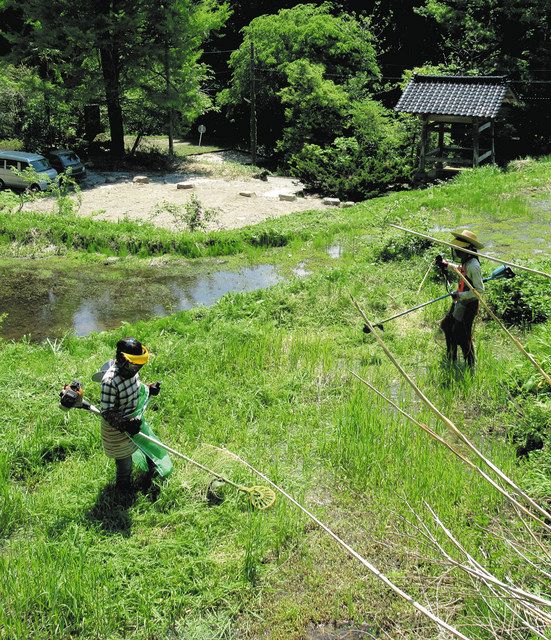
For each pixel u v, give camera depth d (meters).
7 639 4.43
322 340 9.64
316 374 8.55
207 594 4.86
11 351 9.68
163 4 28.69
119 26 26.94
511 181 21.19
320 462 6.50
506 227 16.27
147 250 16.23
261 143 35.19
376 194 23.53
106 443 5.74
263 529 5.46
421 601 4.66
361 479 6.15
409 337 9.58
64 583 4.79
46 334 11.66
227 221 19.23
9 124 32.22
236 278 14.38
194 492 6.02
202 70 30.95
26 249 16.45
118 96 29.16
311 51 32.25
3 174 22.92
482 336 9.48
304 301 11.29
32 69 31.97
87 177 26.08
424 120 25.11
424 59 37.47
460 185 21.30
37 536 5.45
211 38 40.38
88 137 32.22
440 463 6.18
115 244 16.50
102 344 10.07
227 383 8.15
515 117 30.92
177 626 4.66
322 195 23.83
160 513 5.77
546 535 4.92
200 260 15.70
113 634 4.56
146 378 8.41
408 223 14.78
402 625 4.55
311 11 33.06
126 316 12.48
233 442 6.89
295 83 28.84
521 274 10.26
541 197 19.33
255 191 24.03
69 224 17.39
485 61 32.19
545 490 5.58
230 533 5.52
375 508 5.74
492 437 6.82
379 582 4.89
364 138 26.47
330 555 5.21
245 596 4.88
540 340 8.31
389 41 37.94
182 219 17.83
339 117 29.05
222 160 32.56
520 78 31.41
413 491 5.80
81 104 28.94
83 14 27.91
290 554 5.22
